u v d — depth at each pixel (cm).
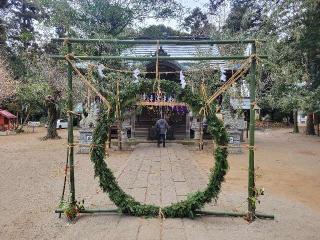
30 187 1025
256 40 685
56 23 2616
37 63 2517
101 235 609
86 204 801
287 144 2333
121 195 707
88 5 2659
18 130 3356
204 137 2281
